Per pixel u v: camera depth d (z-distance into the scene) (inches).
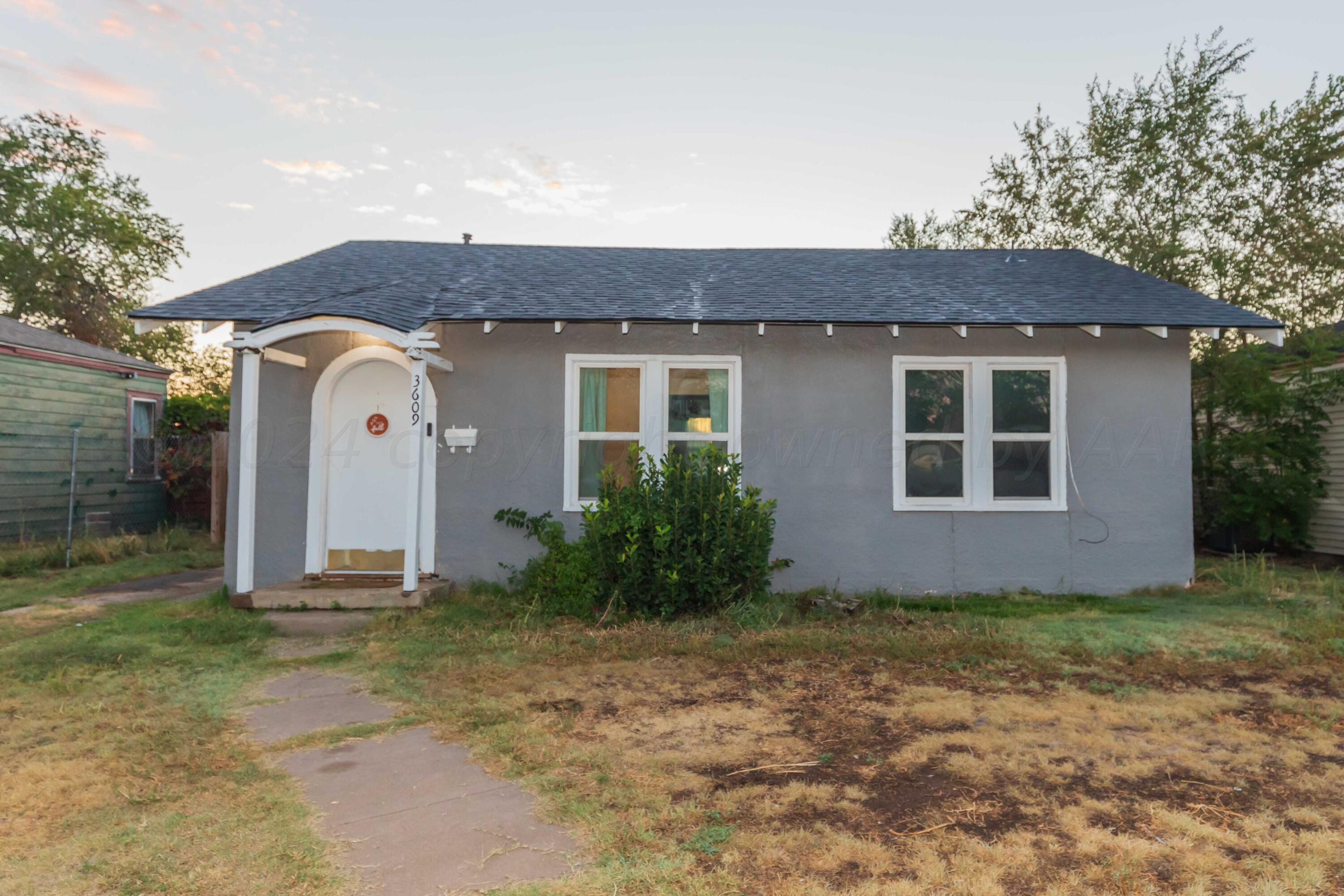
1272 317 562.3
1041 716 192.2
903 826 135.8
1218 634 268.8
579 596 311.1
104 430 607.8
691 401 361.1
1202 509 495.2
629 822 138.3
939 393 364.2
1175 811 140.6
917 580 357.1
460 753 175.3
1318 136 589.0
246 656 259.1
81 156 1112.8
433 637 278.2
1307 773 158.2
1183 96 628.4
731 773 160.6
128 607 340.2
